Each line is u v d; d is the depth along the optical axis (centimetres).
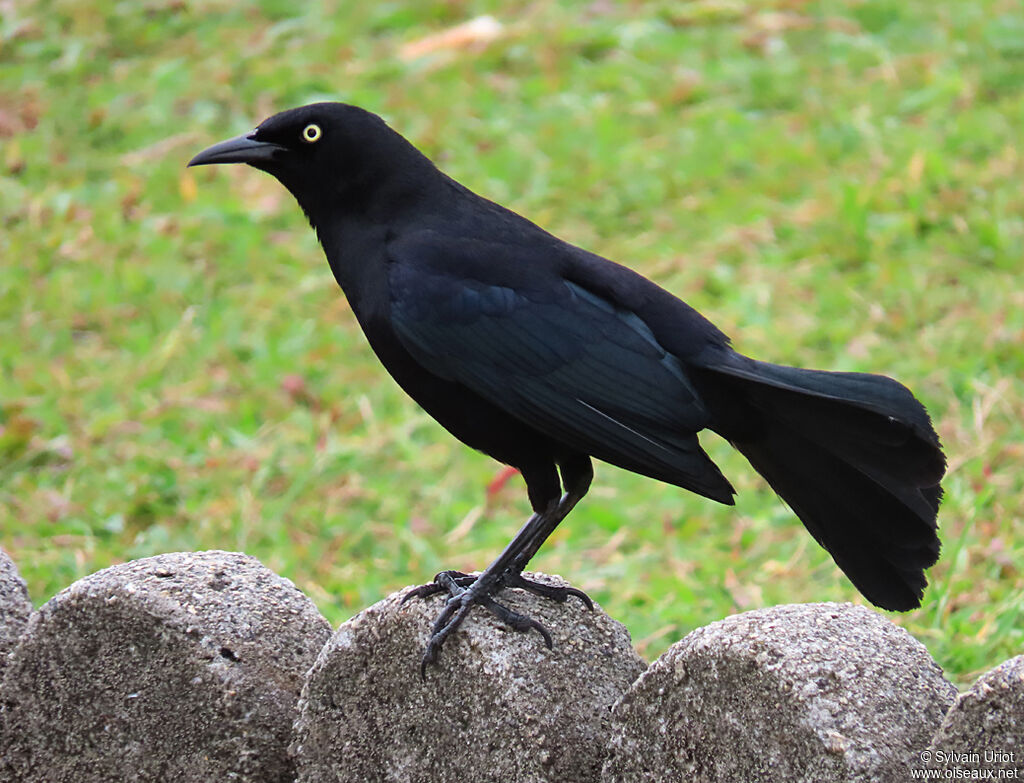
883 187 1546
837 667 529
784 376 650
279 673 632
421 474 1209
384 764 611
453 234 729
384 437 1250
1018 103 1697
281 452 1227
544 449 715
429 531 1133
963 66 1803
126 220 1606
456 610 607
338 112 744
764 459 695
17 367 1349
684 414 681
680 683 545
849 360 1289
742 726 532
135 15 2011
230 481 1184
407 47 1933
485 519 1156
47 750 652
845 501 665
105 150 1748
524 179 1636
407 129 1745
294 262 1528
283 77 1842
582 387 692
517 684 586
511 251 721
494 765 588
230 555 676
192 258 1535
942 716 531
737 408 687
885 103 1734
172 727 630
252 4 2053
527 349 700
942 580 997
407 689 605
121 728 638
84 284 1486
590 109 1773
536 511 723
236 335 1399
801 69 1834
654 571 1070
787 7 2008
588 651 616
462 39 1944
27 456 1223
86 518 1139
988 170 1560
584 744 586
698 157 1659
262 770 621
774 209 1546
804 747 520
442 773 601
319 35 1961
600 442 686
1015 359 1275
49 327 1419
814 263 1459
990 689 491
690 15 2000
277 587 661
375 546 1120
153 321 1427
